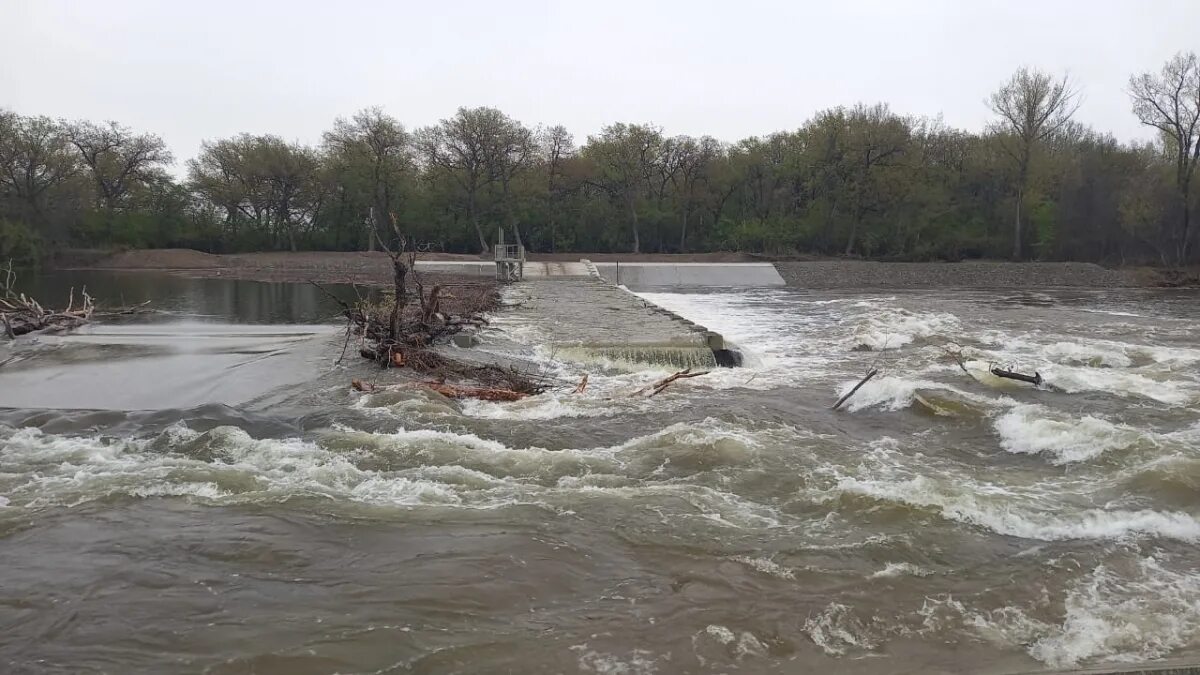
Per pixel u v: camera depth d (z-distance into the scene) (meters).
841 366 18.20
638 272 56.31
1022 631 6.08
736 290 49.75
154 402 14.11
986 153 66.38
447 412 12.62
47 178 61.12
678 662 5.55
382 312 21.66
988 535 7.82
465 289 38.72
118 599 6.38
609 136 71.81
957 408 12.84
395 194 70.25
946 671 5.52
